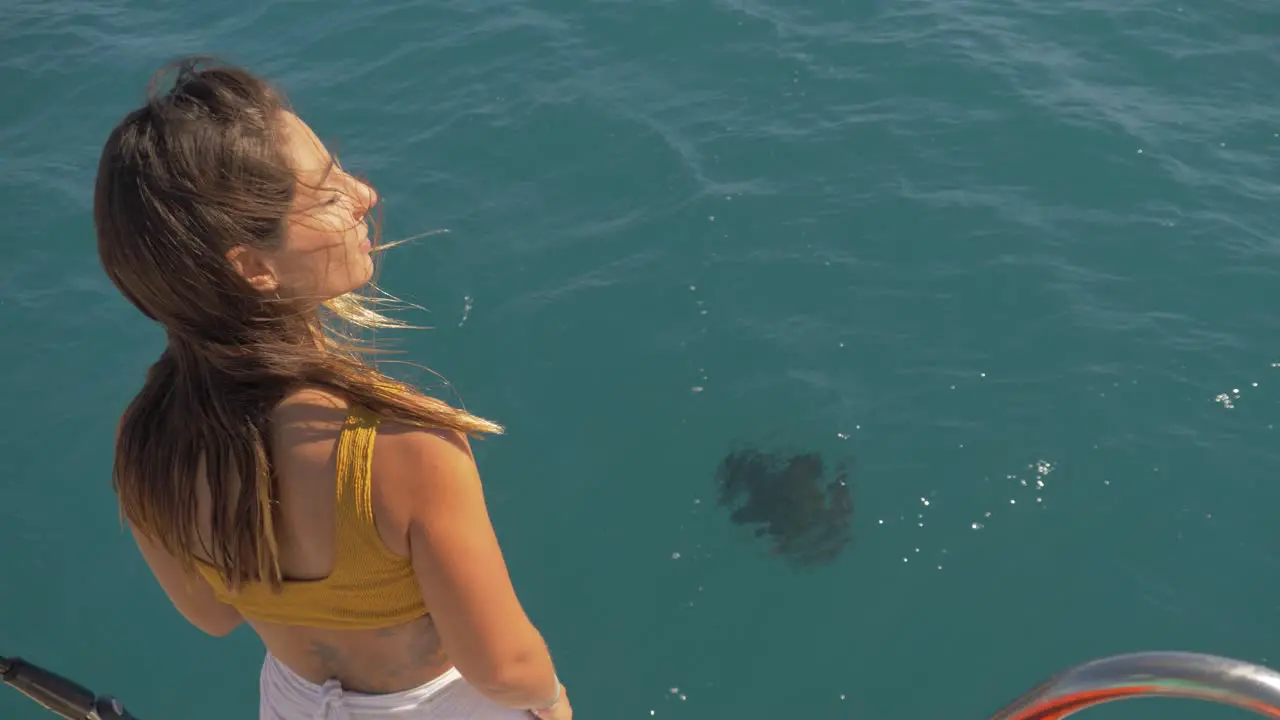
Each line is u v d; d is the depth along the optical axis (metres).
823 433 6.31
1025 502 5.89
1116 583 5.54
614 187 8.09
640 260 7.48
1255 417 6.18
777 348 6.81
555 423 6.51
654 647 5.50
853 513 5.92
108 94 9.55
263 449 1.26
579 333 7.00
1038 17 9.76
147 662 5.52
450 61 9.52
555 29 9.90
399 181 8.20
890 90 8.84
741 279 7.29
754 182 8.02
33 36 10.42
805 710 5.22
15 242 8.02
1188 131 8.27
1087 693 1.46
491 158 8.41
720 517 6.03
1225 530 5.69
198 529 1.36
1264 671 1.36
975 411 6.35
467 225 7.80
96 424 6.70
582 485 6.21
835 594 5.64
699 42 9.59
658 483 6.20
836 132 8.44
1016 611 5.49
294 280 1.27
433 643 1.48
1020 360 6.61
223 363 1.26
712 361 6.79
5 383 6.95
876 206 7.75
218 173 1.17
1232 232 7.34
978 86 8.81
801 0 10.13
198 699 5.38
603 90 9.04
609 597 5.72
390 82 9.32
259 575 1.34
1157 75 8.92
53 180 8.62
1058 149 8.13
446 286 7.33
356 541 1.29
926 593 5.59
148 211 1.17
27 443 6.57
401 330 6.99
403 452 1.27
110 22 10.68
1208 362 6.48
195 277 1.20
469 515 1.31
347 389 1.28
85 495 6.30
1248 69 8.94
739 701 5.28
